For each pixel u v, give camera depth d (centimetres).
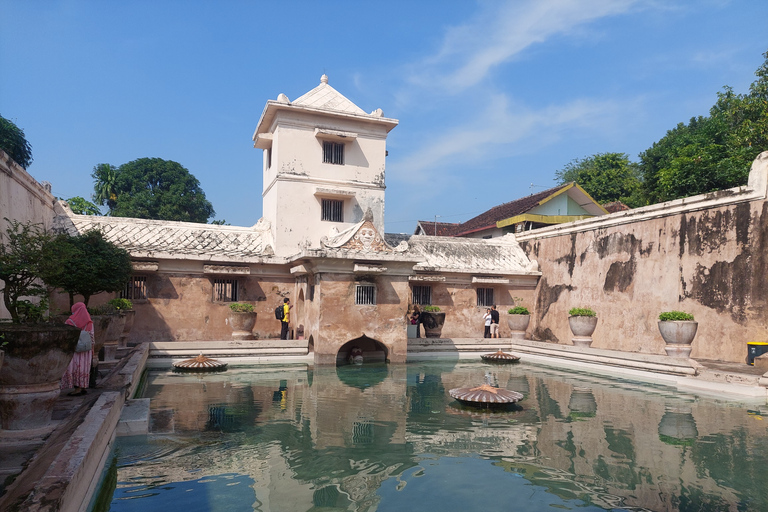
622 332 1504
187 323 1452
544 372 1220
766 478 500
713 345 1239
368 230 1357
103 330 817
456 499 448
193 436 629
